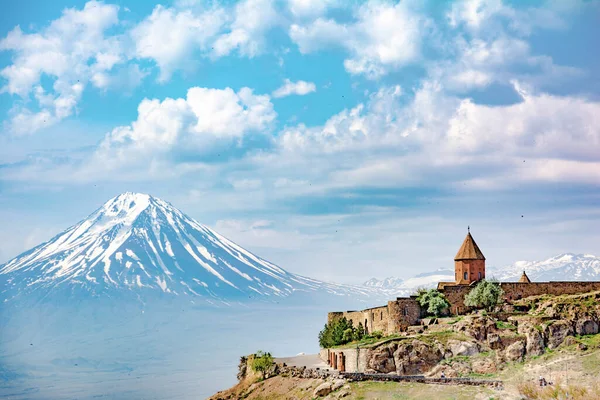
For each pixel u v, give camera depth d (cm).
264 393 18475
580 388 14512
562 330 17225
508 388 15150
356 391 16012
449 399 14912
